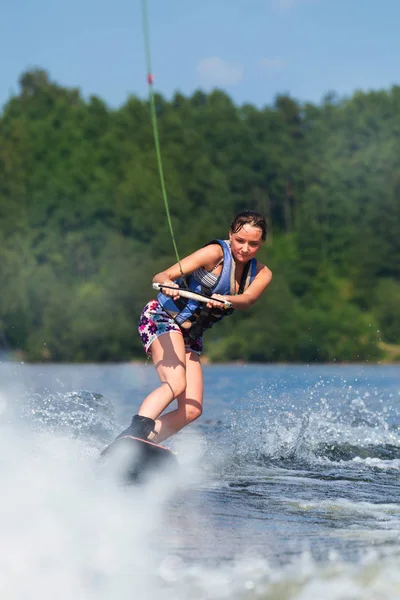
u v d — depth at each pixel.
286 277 170.88
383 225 182.50
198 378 11.58
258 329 141.00
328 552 6.23
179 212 180.50
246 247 10.91
